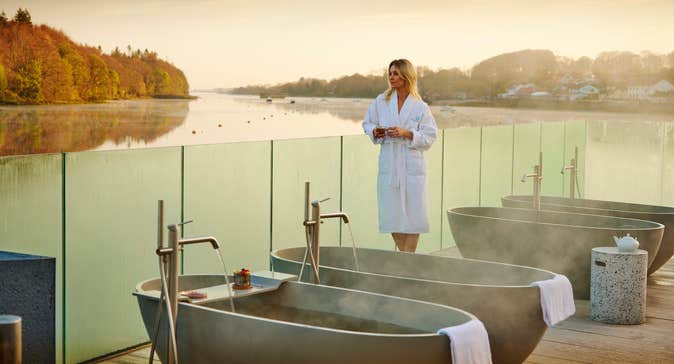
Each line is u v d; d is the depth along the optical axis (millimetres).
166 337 2977
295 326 2654
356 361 2582
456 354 2578
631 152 7828
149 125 24500
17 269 2520
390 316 3078
